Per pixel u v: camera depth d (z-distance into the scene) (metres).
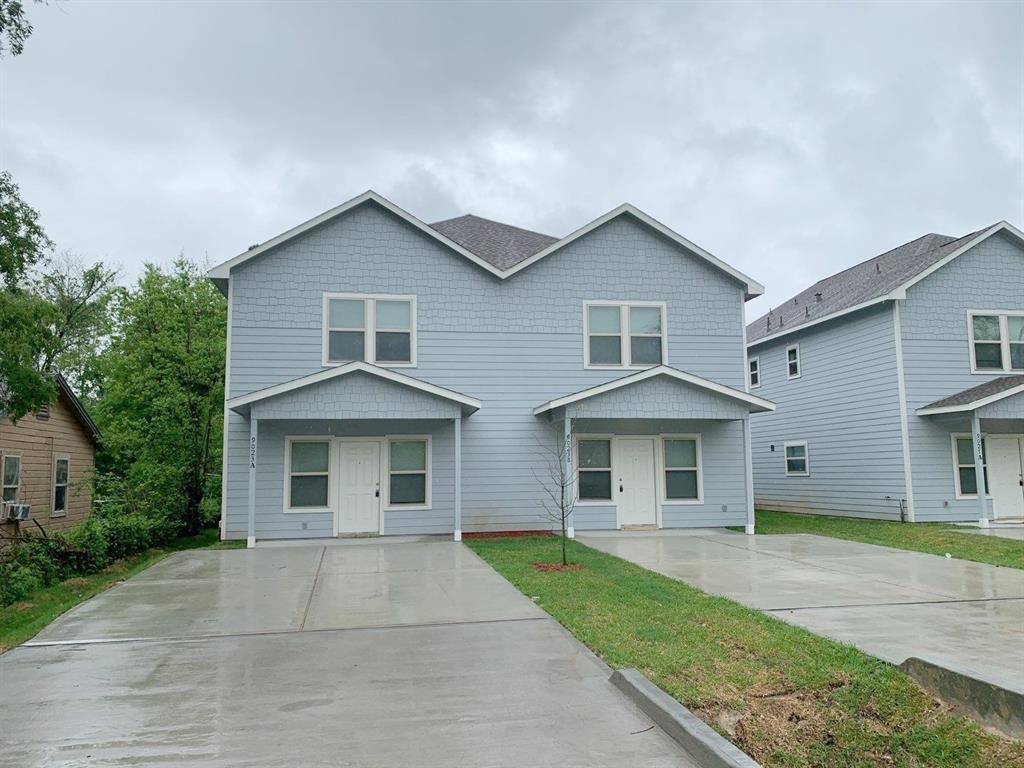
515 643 6.47
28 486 16.80
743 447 15.78
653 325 16.69
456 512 14.06
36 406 11.48
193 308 18.81
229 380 14.72
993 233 17.95
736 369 16.89
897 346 17.41
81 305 33.38
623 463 16.28
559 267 16.39
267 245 14.97
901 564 11.04
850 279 22.28
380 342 15.42
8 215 11.48
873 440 18.20
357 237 15.50
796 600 8.34
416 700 4.96
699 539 14.34
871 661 5.79
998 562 11.15
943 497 17.22
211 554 12.38
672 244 16.91
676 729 4.27
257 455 14.59
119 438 18.91
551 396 16.02
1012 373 17.81
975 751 4.45
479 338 15.85
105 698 5.06
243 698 5.04
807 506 20.78
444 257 15.84
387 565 10.99
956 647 6.29
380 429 15.12
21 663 6.00
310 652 6.25
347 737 4.29
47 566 11.84
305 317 15.11
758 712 4.82
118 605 8.30
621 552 12.42
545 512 15.68
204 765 3.89
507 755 4.02
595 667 5.72
